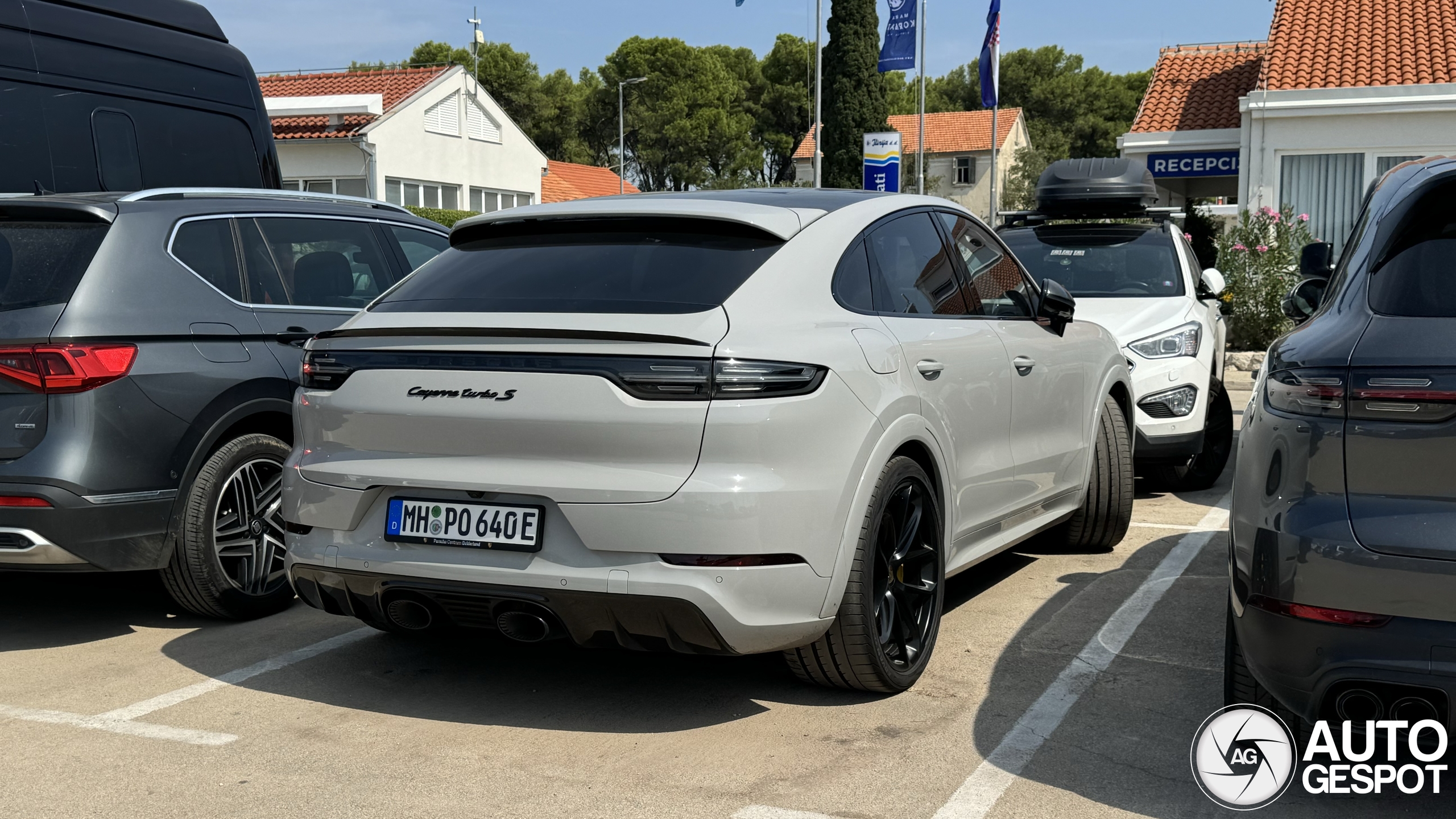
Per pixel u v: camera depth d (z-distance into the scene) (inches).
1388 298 110.0
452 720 143.4
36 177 263.0
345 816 117.4
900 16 1196.5
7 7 258.8
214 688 155.9
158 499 171.6
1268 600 107.3
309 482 142.3
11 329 162.9
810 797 120.5
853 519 134.9
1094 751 131.3
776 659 164.9
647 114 3496.6
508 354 130.3
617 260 141.9
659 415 124.5
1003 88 4074.8
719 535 123.6
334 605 144.1
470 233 157.3
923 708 144.7
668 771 127.4
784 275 138.5
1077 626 177.2
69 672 162.9
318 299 202.7
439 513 133.7
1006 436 175.5
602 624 128.3
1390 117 698.8
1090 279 308.2
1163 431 265.1
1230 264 559.5
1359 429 104.0
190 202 187.8
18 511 160.4
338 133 1321.4
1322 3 803.4
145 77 290.7
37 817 117.5
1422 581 99.7
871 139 1085.8
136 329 170.1
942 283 169.3
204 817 117.3
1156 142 843.4
